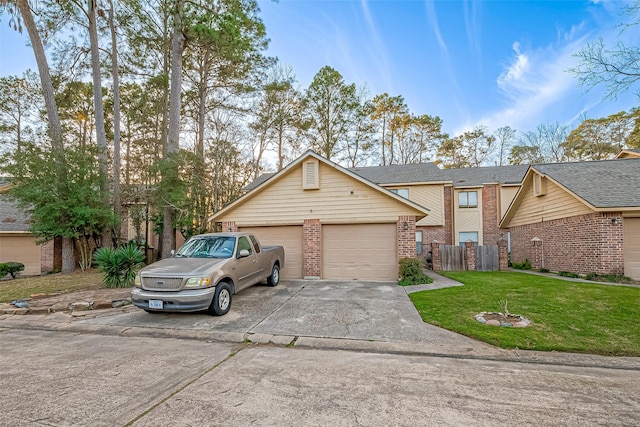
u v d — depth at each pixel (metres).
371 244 10.92
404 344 4.74
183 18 14.14
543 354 4.31
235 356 4.38
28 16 13.04
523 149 33.34
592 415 2.83
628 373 3.79
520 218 16.31
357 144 30.34
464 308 6.58
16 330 5.86
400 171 21.45
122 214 17.92
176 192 13.73
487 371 3.83
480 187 19.86
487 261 13.94
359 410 2.90
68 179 12.70
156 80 17.39
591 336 4.89
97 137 14.45
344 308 6.88
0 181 16.83
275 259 9.64
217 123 17.80
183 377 3.66
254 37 16.80
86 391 3.32
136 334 5.51
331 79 27.62
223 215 11.98
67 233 12.68
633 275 10.34
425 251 19.36
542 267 13.77
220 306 6.32
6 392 3.32
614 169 12.56
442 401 3.07
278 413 2.85
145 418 2.78
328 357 4.34
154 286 5.89
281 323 5.86
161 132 20.73
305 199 11.34
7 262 15.02
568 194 11.87
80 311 6.82
